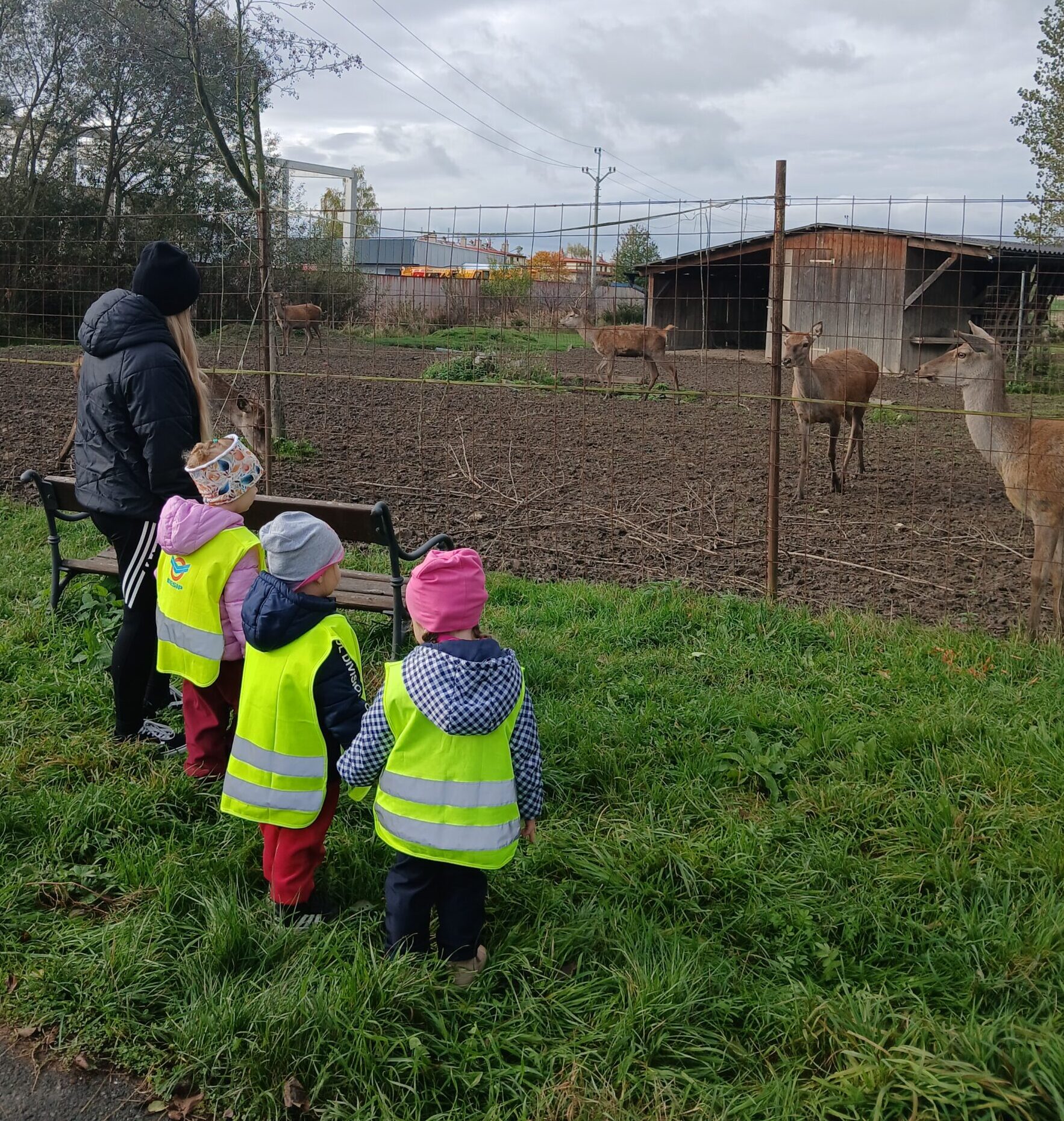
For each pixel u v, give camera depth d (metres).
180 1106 2.50
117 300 4.04
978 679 4.80
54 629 5.27
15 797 3.64
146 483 4.04
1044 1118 2.35
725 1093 2.48
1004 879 3.28
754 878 3.33
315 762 3.07
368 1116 2.41
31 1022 2.71
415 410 15.16
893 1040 2.60
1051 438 5.84
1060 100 29.73
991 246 19.95
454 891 2.87
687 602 5.93
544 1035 2.67
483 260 14.30
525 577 6.83
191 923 3.07
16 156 27.64
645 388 17.70
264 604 3.05
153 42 17.78
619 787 3.96
